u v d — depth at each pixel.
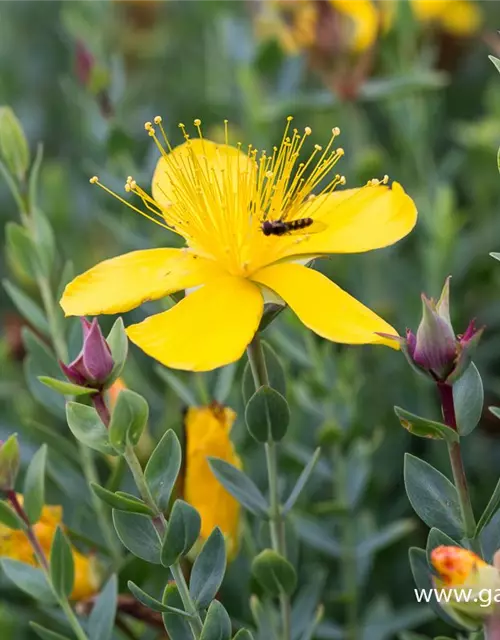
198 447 0.35
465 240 0.47
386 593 0.42
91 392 0.32
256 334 0.33
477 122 0.57
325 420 0.41
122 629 0.37
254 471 0.41
